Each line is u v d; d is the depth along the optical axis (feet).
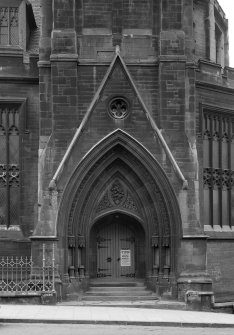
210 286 96.32
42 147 97.81
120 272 102.73
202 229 100.68
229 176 113.70
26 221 102.01
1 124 103.65
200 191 106.11
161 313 87.40
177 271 96.94
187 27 101.09
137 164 99.25
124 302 95.40
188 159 98.37
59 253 95.61
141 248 102.47
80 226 98.68
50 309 86.89
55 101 97.91
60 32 98.53
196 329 75.56
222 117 112.47
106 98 98.37
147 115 98.22
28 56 103.40
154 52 100.22
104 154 97.96
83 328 73.77
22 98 102.94
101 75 99.14
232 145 114.52
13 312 82.38
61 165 95.86
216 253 108.37
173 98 98.99
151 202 99.86
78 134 96.73
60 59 98.02
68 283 96.32
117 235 103.50
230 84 113.70
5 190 102.99
